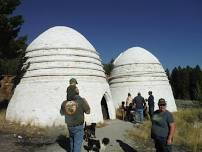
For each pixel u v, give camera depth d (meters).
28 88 15.96
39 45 17.05
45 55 16.55
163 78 24.55
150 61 24.45
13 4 17.86
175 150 9.94
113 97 24.30
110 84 25.33
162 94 23.62
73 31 18.17
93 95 16.25
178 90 61.06
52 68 16.11
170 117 7.01
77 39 17.48
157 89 23.58
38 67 16.30
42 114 14.98
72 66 16.31
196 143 10.62
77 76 16.19
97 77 17.20
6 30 17.58
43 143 10.41
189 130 12.68
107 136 11.66
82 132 7.37
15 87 17.28
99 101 16.48
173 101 24.36
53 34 17.38
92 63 17.25
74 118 7.24
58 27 18.19
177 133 12.22
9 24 17.55
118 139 11.08
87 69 16.73
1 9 17.45
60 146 9.87
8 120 15.59
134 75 23.88
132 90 23.48
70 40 17.14
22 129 13.25
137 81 23.70
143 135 11.62
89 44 18.19
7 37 18.02
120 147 9.77
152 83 23.67
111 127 14.36
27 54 17.36
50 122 14.79
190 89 59.28
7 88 27.02
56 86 15.58
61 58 16.38
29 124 14.50
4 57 18.86
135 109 16.33
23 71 16.89
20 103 15.82
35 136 11.75
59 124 14.69
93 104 15.98
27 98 15.70
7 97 26.38
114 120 17.58
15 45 18.19
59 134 12.27
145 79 23.72
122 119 18.34
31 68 16.52
